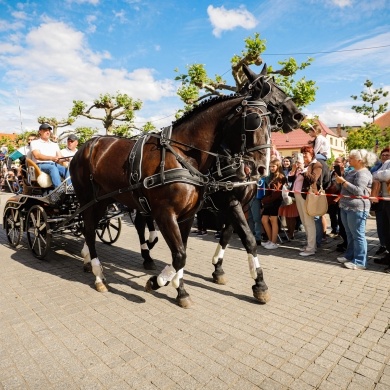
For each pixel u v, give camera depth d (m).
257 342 2.87
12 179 12.56
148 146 3.59
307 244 6.01
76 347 2.82
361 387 2.31
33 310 3.54
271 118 3.48
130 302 3.74
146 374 2.46
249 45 10.68
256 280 3.72
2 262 5.25
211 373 2.46
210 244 6.59
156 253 5.81
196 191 3.40
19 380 2.40
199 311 3.50
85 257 4.75
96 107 17.95
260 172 3.10
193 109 3.57
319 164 5.53
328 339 2.91
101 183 4.07
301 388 2.30
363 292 3.96
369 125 31.06
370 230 7.89
